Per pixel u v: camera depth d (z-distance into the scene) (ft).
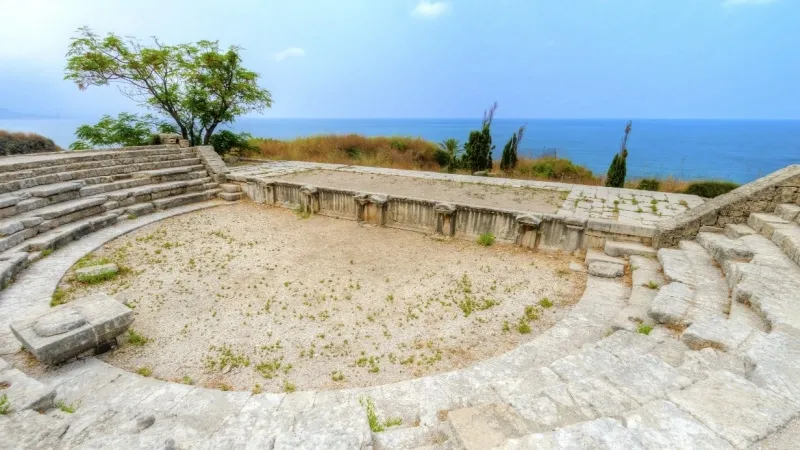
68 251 31.37
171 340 21.02
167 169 51.06
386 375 18.47
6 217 31.63
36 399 13.69
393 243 36.68
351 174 57.57
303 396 16.03
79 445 11.37
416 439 12.32
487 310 24.44
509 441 9.36
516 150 72.79
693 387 11.24
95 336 18.72
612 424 9.77
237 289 27.04
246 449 11.59
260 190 49.47
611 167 57.67
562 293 26.66
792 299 17.43
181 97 66.69
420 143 87.35
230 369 18.80
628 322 19.95
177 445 11.95
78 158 44.57
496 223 35.86
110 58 59.00
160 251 32.99
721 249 25.03
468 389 16.15
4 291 24.45
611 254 31.09
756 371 12.14
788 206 26.96
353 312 24.26
